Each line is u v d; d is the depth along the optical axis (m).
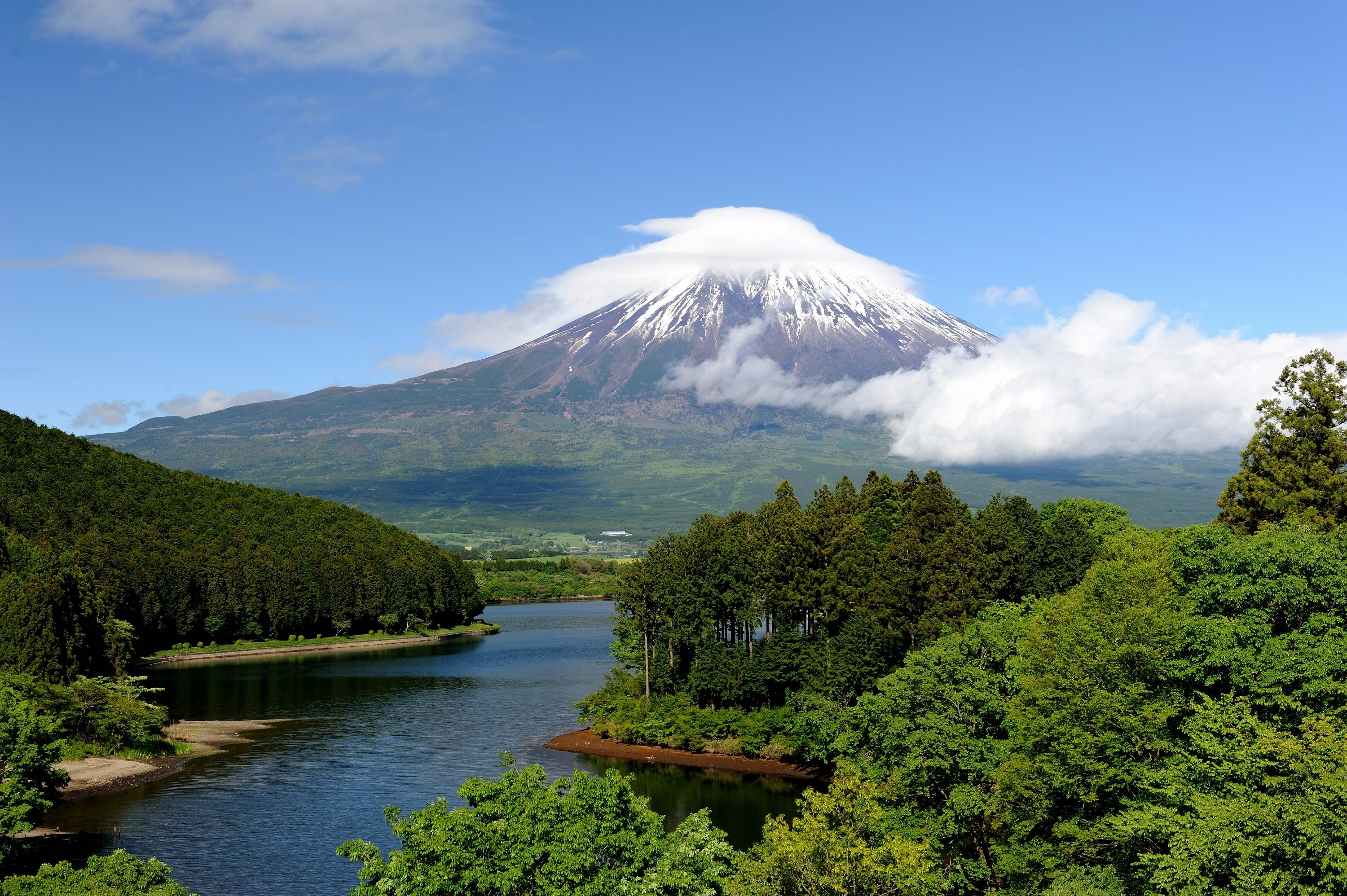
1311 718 39.91
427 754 99.25
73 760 89.88
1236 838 34.94
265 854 66.81
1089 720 46.59
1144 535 90.06
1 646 108.56
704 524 117.19
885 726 59.31
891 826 53.75
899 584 90.12
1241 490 76.31
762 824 74.12
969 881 53.22
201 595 197.88
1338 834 33.22
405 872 36.44
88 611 129.25
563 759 98.19
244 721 117.69
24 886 39.84
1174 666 46.94
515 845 36.50
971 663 59.34
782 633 100.81
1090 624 49.31
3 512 188.38
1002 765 49.53
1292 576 47.69
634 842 37.94
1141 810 41.59
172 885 41.97
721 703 106.56
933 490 97.75
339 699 134.38
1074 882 42.50
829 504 107.38
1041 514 122.88
